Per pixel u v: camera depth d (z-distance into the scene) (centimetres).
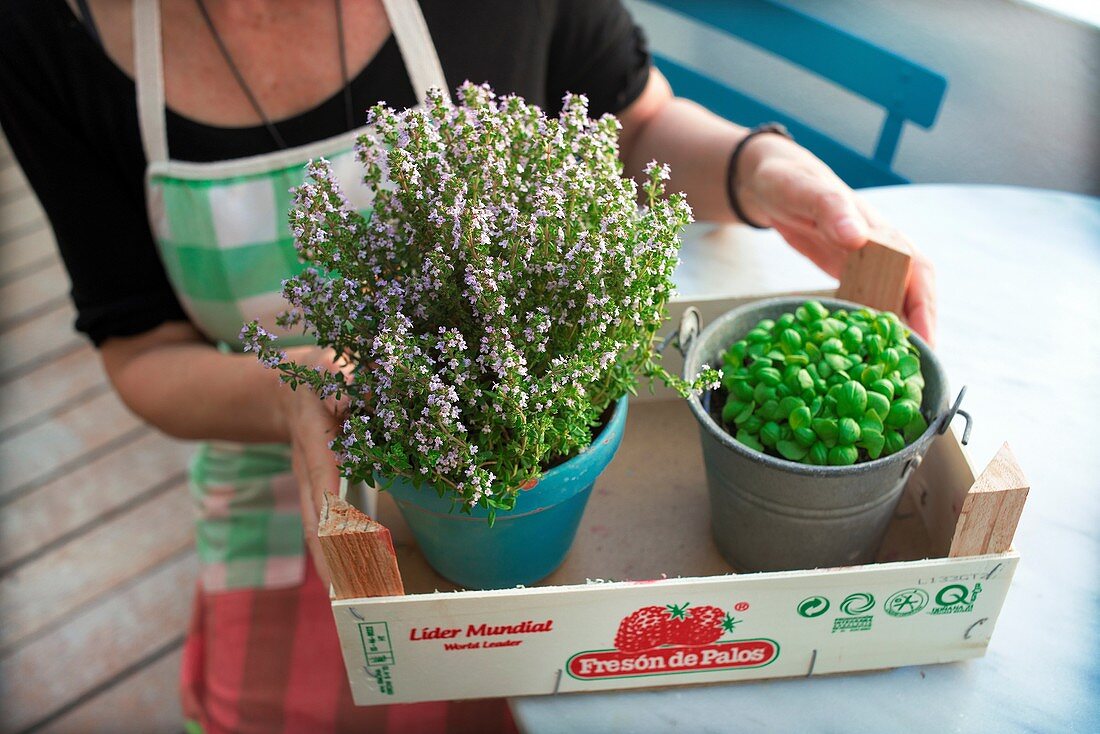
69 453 203
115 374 105
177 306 111
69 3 90
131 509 192
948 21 222
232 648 103
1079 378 96
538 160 65
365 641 66
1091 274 109
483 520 67
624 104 118
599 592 63
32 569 183
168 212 96
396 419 58
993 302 106
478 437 65
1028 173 204
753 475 69
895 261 82
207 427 98
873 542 76
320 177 61
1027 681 70
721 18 151
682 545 82
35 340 228
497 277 58
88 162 100
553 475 64
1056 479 85
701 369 76
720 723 68
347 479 69
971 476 69
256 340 61
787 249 112
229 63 94
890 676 71
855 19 224
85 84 94
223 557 110
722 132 112
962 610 67
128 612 175
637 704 70
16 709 161
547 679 70
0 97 94
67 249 103
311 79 97
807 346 73
